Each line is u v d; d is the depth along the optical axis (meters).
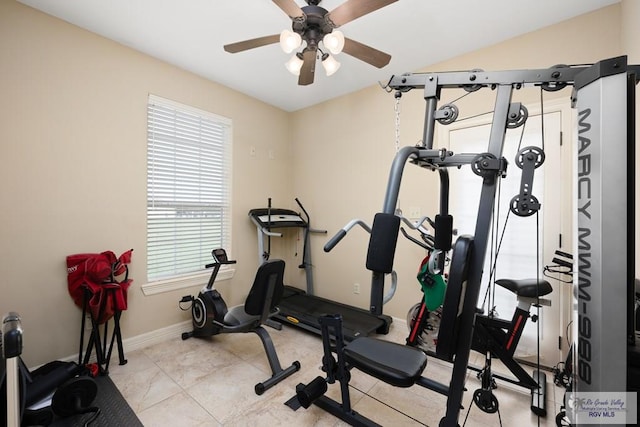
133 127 2.43
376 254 0.90
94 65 2.20
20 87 1.88
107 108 2.27
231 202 3.21
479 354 2.35
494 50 2.32
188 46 2.39
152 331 2.55
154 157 2.59
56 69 2.02
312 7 1.62
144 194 2.51
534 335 2.15
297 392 1.61
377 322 2.72
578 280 0.85
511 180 2.23
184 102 2.77
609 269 0.78
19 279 1.89
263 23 2.10
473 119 2.44
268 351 2.09
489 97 2.38
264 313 2.14
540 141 2.12
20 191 1.89
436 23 2.07
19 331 0.96
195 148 2.90
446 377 2.03
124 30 2.18
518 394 1.85
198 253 2.96
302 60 1.96
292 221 3.42
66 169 2.08
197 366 2.17
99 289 2.04
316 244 3.63
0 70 1.81
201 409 1.70
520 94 2.20
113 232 2.32
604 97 0.79
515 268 2.21
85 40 2.16
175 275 2.75
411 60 2.57
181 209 2.80
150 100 2.53
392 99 2.95
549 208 2.09
